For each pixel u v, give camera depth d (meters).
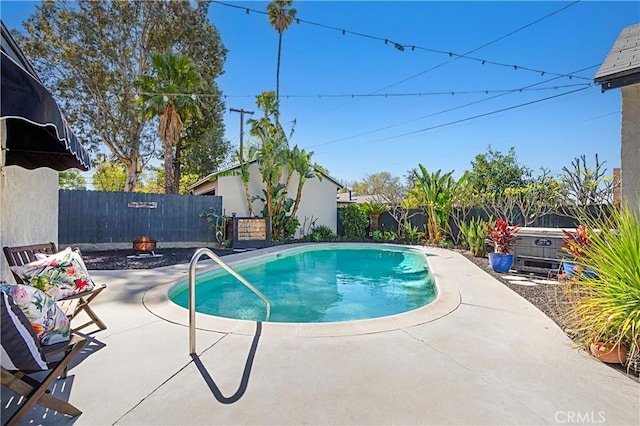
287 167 16.16
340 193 37.50
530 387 2.61
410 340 3.56
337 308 6.34
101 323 3.88
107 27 19.50
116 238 12.25
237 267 9.53
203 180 16.19
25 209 5.22
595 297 3.41
